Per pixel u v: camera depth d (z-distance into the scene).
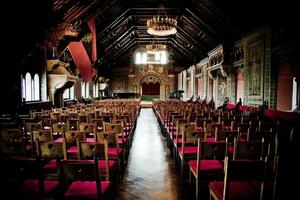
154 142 9.75
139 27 26.75
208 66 24.81
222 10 15.05
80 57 18.48
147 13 21.50
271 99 12.36
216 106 22.20
